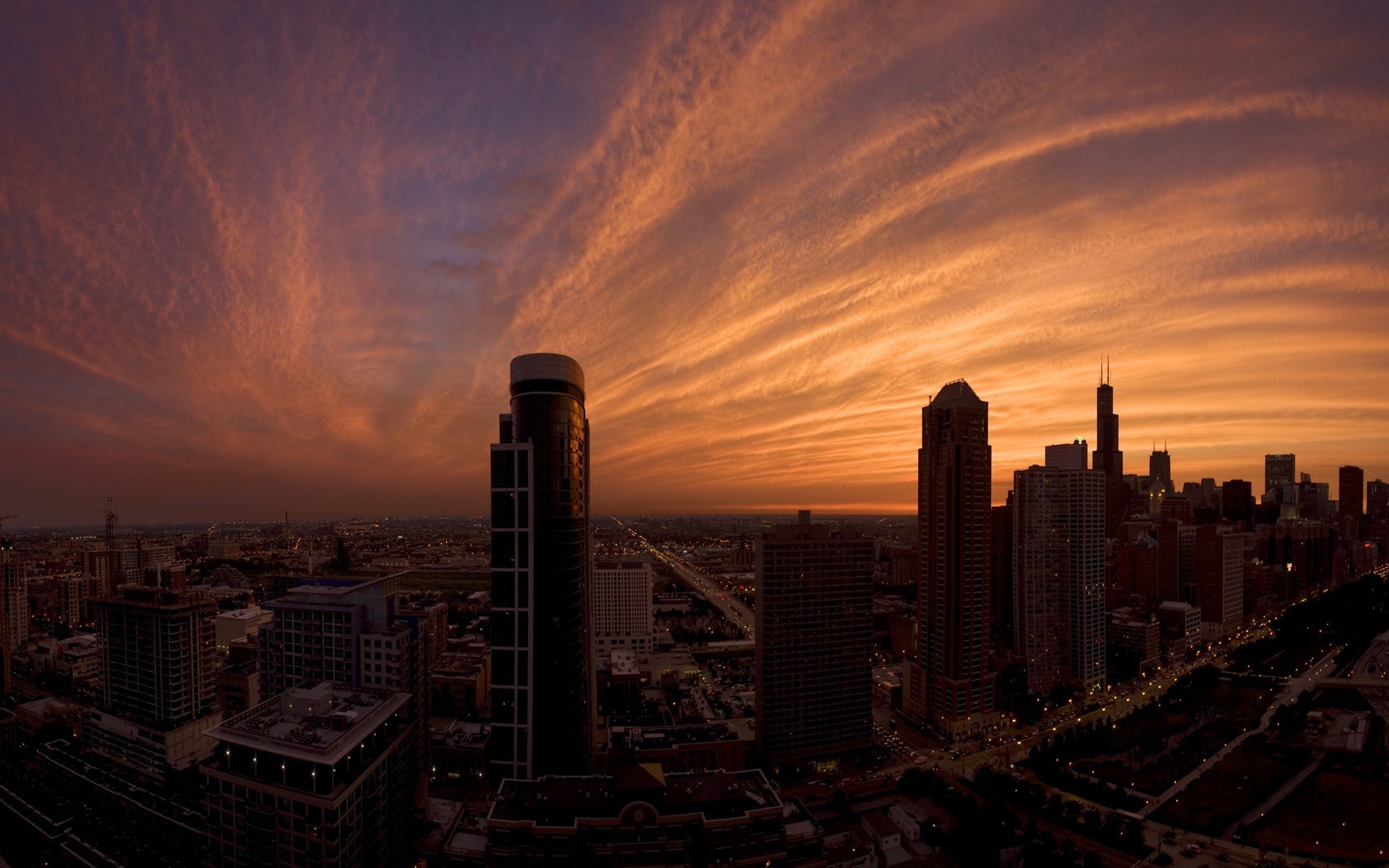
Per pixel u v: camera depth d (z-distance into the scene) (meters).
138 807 199.12
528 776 184.12
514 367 194.75
